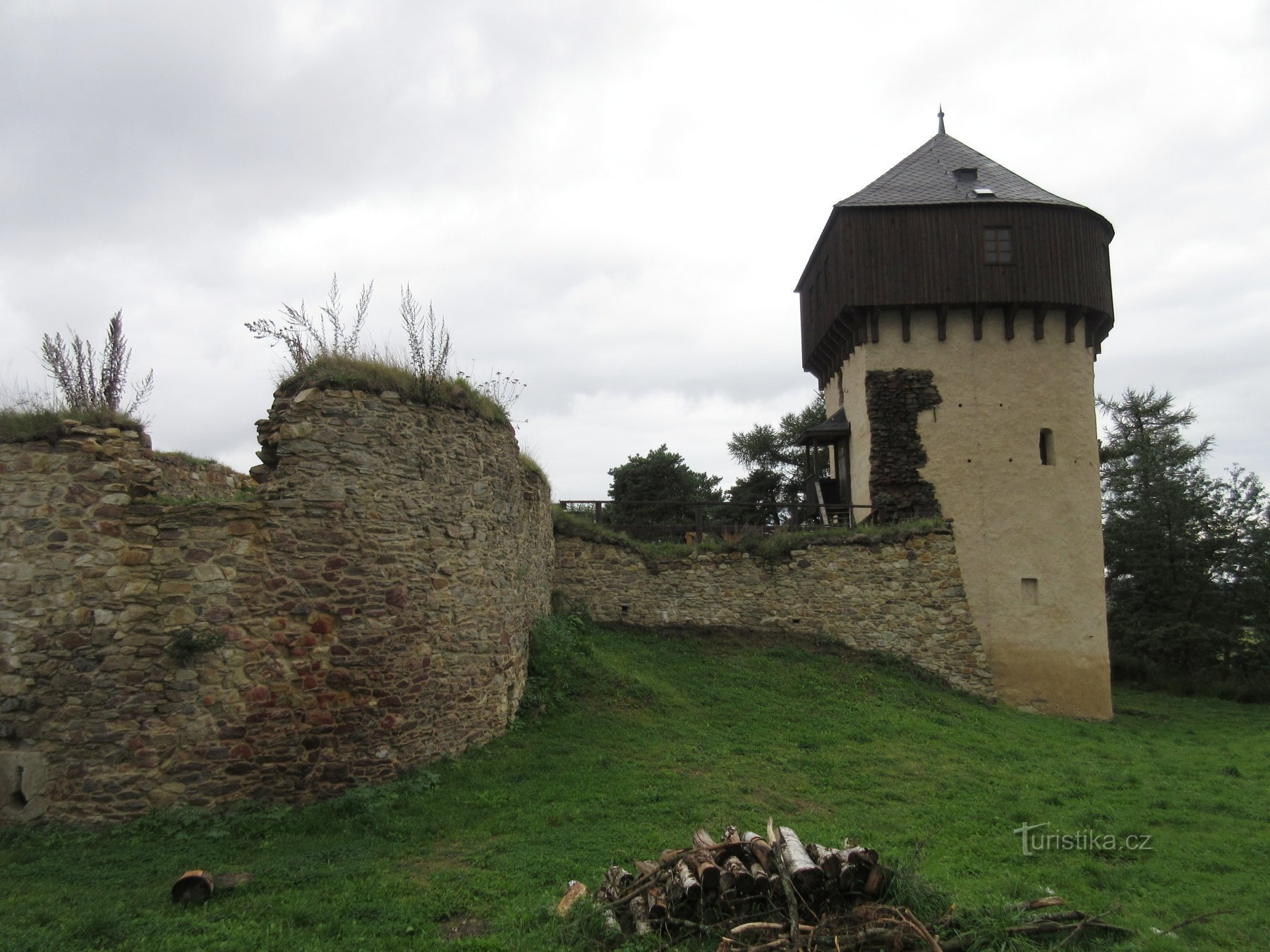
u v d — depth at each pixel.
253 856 6.48
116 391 8.63
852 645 15.52
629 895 5.62
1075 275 18.33
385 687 8.02
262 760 7.41
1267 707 20.42
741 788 8.69
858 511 18.73
